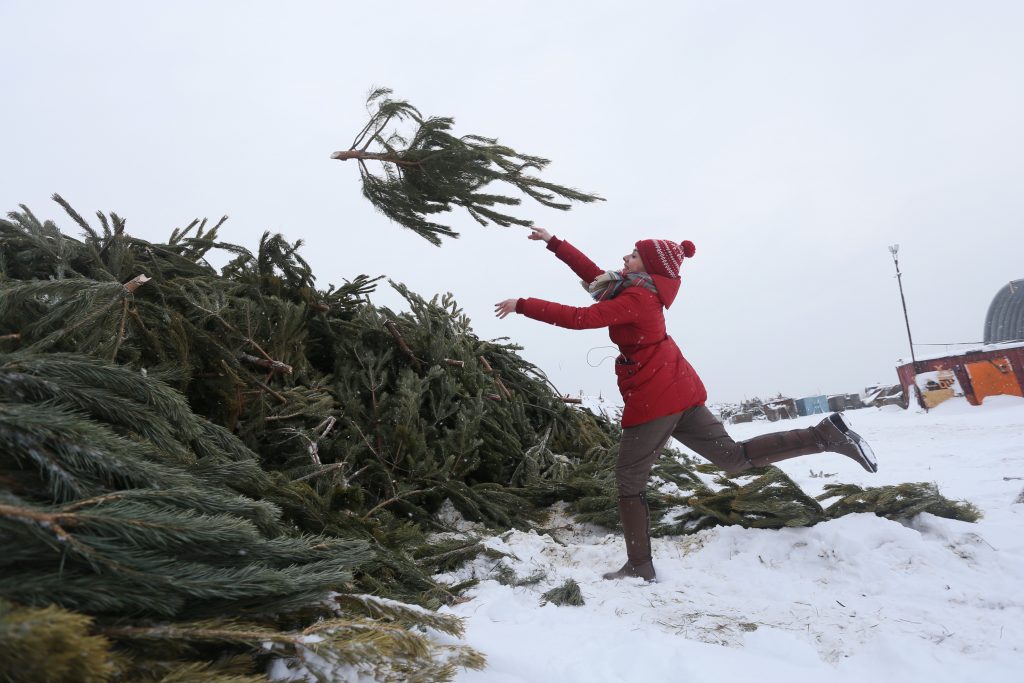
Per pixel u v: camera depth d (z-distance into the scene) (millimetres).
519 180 3508
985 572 2875
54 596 1353
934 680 1967
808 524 3439
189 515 1676
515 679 1947
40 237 3387
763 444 3266
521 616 2609
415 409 4250
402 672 1758
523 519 4160
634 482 3158
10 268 3375
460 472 4422
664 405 3131
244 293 4426
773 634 2305
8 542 1383
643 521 3139
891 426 11758
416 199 3727
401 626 1800
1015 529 3357
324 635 1613
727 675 2016
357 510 3180
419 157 3535
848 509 3533
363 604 1902
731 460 3295
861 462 3164
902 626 2387
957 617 2441
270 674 1688
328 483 3303
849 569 2988
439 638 2107
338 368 4688
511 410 5359
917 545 3092
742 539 3438
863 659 2148
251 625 1591
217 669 1563
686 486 4414
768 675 2025
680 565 3283
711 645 2293
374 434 4242
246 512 1911
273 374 4062
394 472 4129
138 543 1525
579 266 3723
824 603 2682
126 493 1585
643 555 3111
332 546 1989
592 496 4363
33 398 1831
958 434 9164
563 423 5773
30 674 1093
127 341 2980
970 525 3393
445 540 3453
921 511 3432
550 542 3643
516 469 4828
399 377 4770
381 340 4973
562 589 2836
